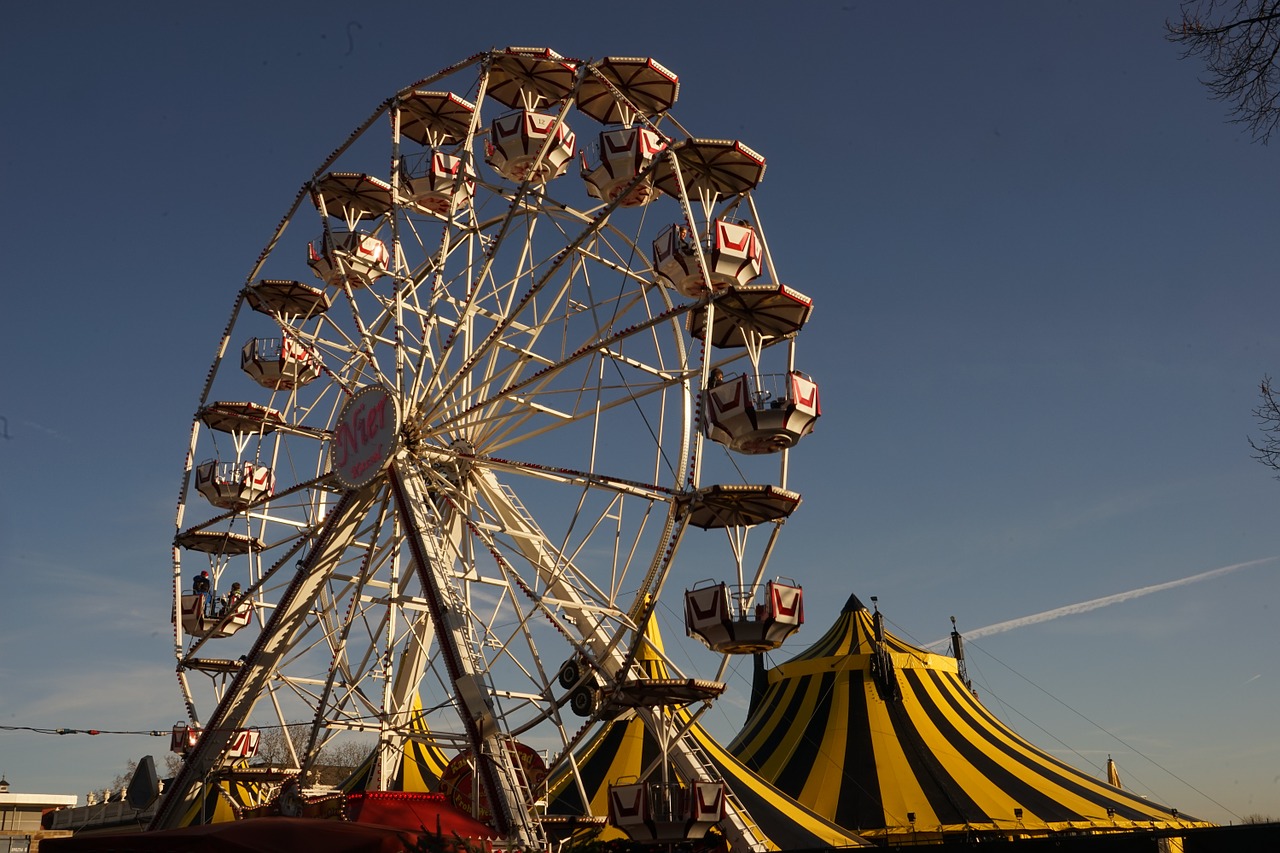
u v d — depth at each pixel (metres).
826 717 39.38
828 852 17.34
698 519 26.19
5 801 54.88
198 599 32.97
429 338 29.95
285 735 32.09
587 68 29.16
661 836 23.83
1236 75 9.59
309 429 33.66
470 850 12.13
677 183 25.69
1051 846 12.95
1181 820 33.81
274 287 34.81
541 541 28.23
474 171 30.58
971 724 39.28
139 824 46.31
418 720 31.09
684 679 23.70
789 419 24.73
